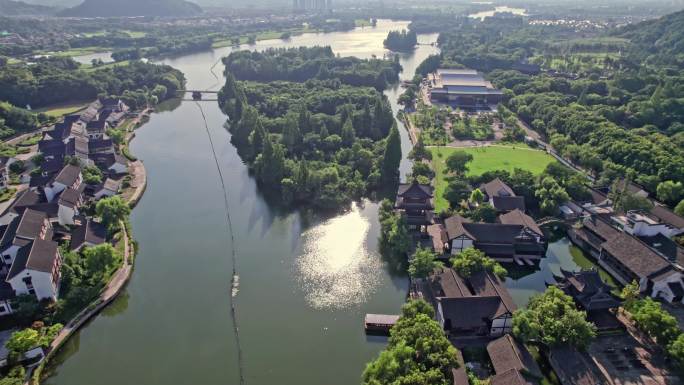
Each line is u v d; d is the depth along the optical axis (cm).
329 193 13925
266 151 15138
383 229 12225
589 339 7981
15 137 19112
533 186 13625
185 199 14525
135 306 9925
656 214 12425
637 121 19888
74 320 9094
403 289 10456
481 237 11156
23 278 8988
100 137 18638
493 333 8719
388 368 7088
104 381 8162
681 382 7756
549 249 11919
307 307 9912
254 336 9131
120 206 12212
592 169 15900
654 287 9600
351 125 17950
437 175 15600
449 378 7194
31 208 11756
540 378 7556
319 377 8169
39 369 8044
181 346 8912
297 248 12019
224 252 11831
